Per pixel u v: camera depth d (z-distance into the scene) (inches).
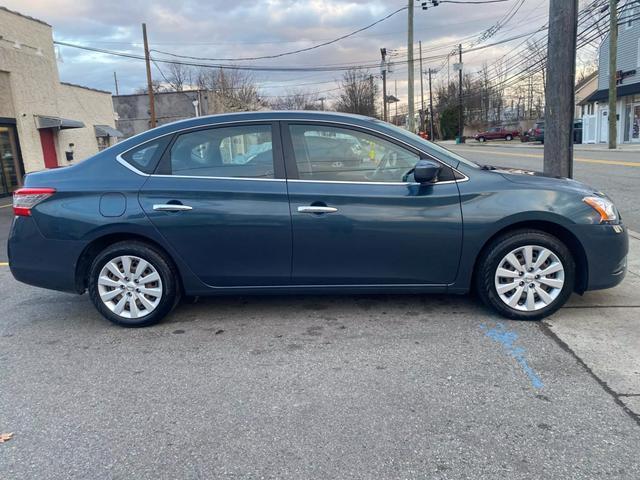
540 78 2640.3
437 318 165.3
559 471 93.4
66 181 163.2
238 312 177.0
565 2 231.5
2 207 567.8
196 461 99.3
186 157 162.4
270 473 95.3
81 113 914.7
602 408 112.5
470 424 108.3
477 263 161.6
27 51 724.7
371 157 159.3
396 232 155.9
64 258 161.8
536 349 141.3
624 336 147.5
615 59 999.0
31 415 116.7
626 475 91.7
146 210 158.1
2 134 673.6
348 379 128.6
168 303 164.2
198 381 130.1
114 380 132.0
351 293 163.8
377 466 96.3
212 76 2116.1
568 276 156.9
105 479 94.8
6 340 160.6
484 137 2263.8
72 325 171.5
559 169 243.3
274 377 130.9
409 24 948.0
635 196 406.9
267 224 156.4
